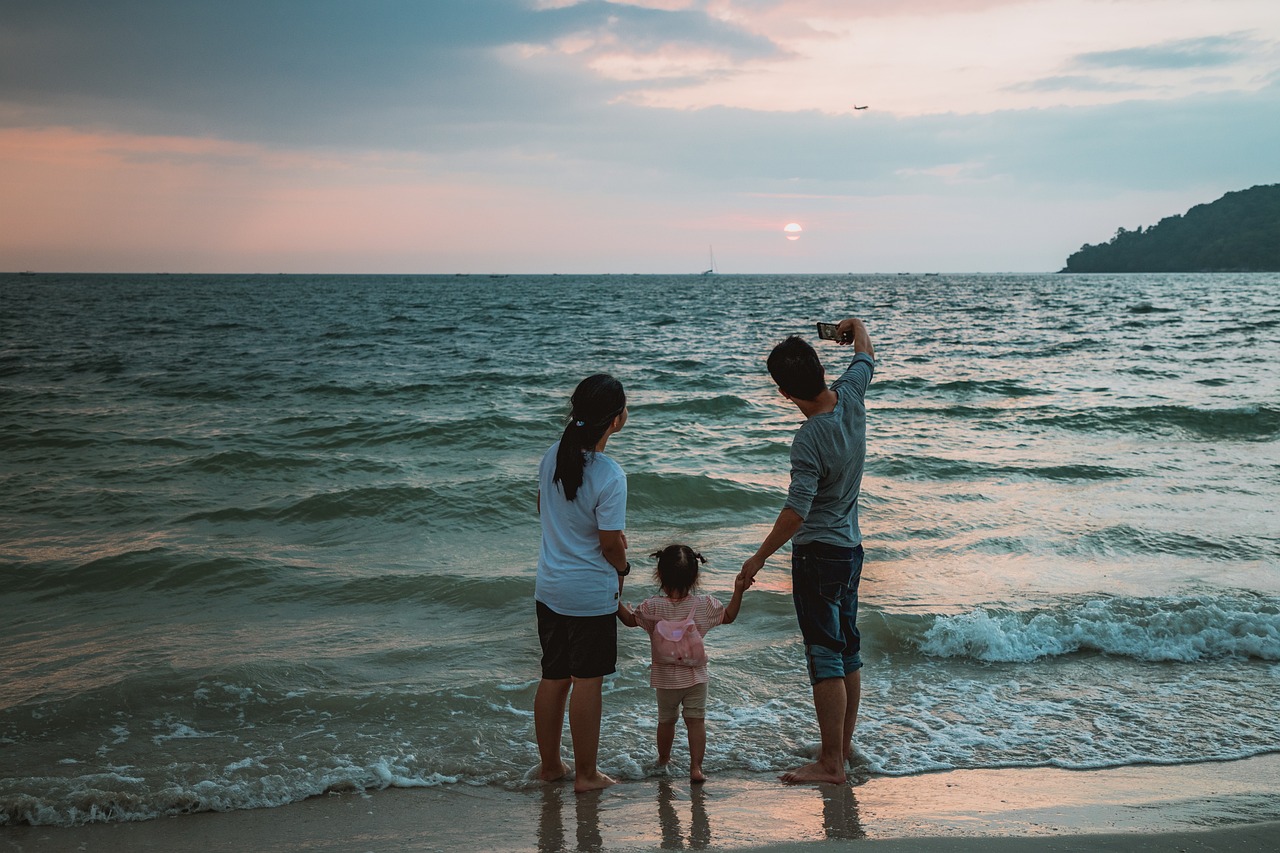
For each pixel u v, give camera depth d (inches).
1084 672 189.5
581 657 136.4
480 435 506.3
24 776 137.6
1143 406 609.0
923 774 142.3
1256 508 336.5
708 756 151.5
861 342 150.6
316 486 376.5
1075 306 2645.2
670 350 1205.1
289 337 1419.8
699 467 426.3
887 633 206.2
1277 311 2172.7
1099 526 308.2
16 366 900.6
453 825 123.7
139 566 252.5
